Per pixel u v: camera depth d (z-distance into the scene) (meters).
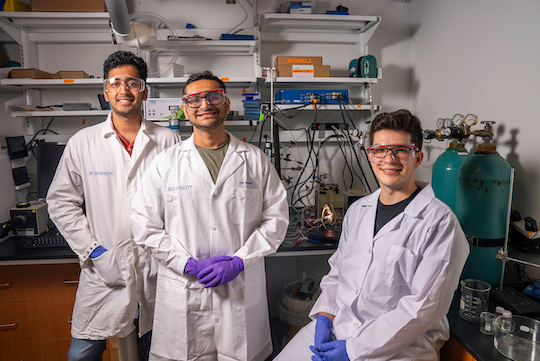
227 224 1.29
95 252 1.40
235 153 1.34
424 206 1.07
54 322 1.77
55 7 1.99
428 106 2.27
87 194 1.45
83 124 2.31
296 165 2.47
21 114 2.00
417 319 0.98
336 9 2.36
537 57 1.43
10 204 2.00
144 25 1.90
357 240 1.21
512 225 1.51
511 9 1.56
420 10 2.33
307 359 1.16
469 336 1.14
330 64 2.44
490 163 1.38
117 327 1.43
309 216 2.09
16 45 2.25
